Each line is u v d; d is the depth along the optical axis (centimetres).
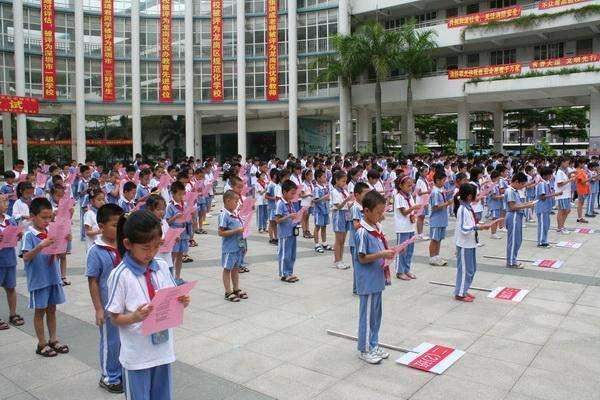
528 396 429
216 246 1120
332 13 3155
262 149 4281
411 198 822
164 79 3291
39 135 4081
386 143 4544
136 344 321
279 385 455
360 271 496
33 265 516
